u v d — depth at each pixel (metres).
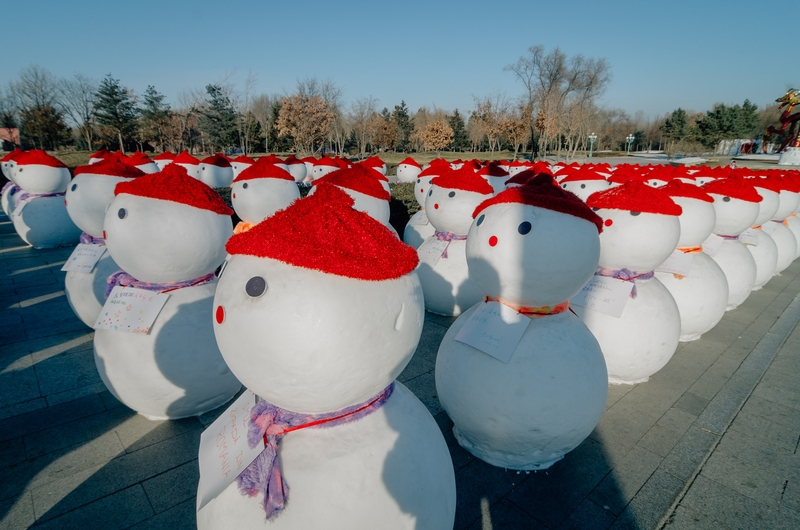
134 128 37.28
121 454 3.74
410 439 2.25
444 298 6.54
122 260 3.57
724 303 5.77
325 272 1.85
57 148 36.25
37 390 4.66
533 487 3.48
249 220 7.35
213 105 39.34
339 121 44.81
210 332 3.82
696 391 4.93
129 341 3.67
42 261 9.45
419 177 9.91
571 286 3.19
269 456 2.04
